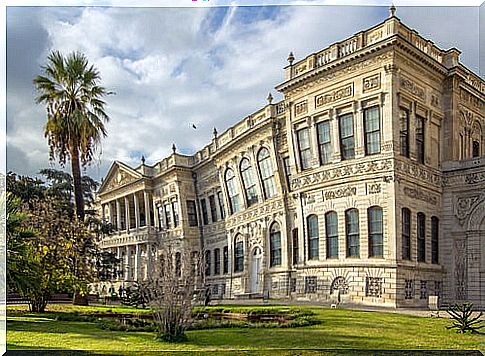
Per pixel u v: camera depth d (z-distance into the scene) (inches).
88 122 751.1
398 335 456.4
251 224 980.6
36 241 700.7
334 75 904.9
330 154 906.1
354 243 858.8
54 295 826.8
